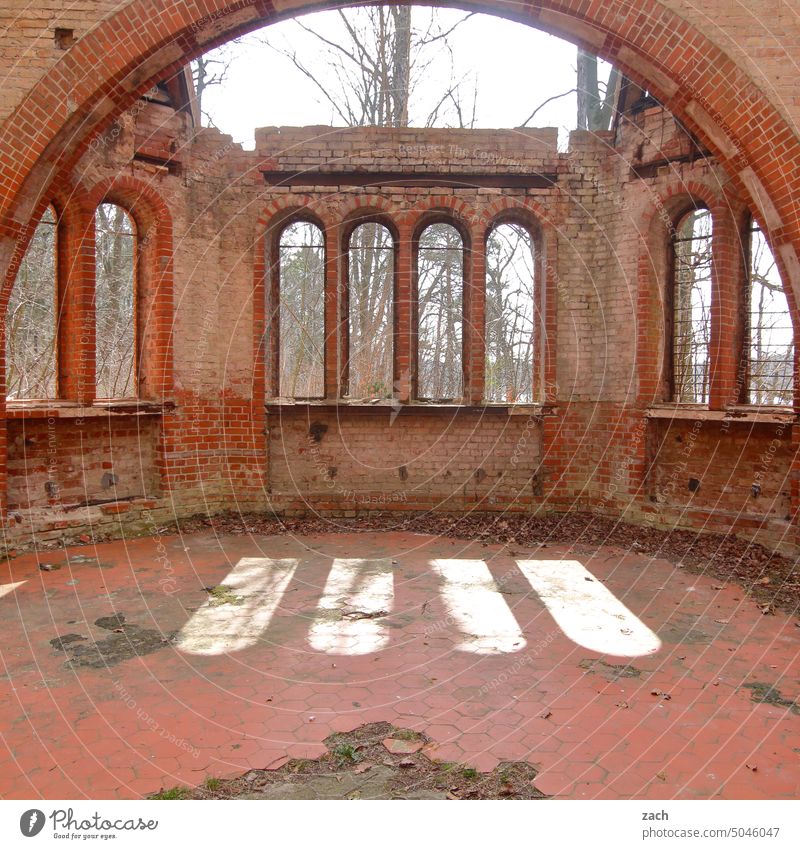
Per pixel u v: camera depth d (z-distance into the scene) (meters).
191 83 9.55
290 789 3.55
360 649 5.44
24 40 7.01
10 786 3.57
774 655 5.34
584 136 10.03
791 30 6.99
